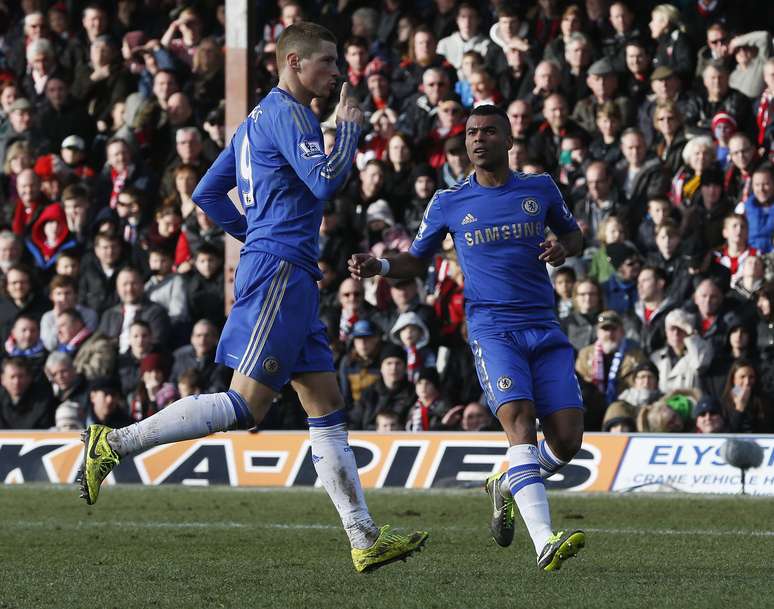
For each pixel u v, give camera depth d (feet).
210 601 52.37
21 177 152.87
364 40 158.51
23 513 96.22
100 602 52.29
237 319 57.31
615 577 60.18
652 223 135.33
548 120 145.59
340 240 139.74
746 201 134.92
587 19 154.61
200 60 160.86
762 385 120.67
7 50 174.19
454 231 65.87
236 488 115.14
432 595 53.83
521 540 77.15
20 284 143.23
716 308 125.59
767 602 51.65
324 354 59.06
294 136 56.08
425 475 115.34
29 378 133.18
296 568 64.03
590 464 112.98
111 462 55.93
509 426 61.62
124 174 152.97
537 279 64.95
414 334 127.44
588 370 123.54
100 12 169.78
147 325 133.90
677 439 112.27
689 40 149.28
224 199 62.90
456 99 148.66
